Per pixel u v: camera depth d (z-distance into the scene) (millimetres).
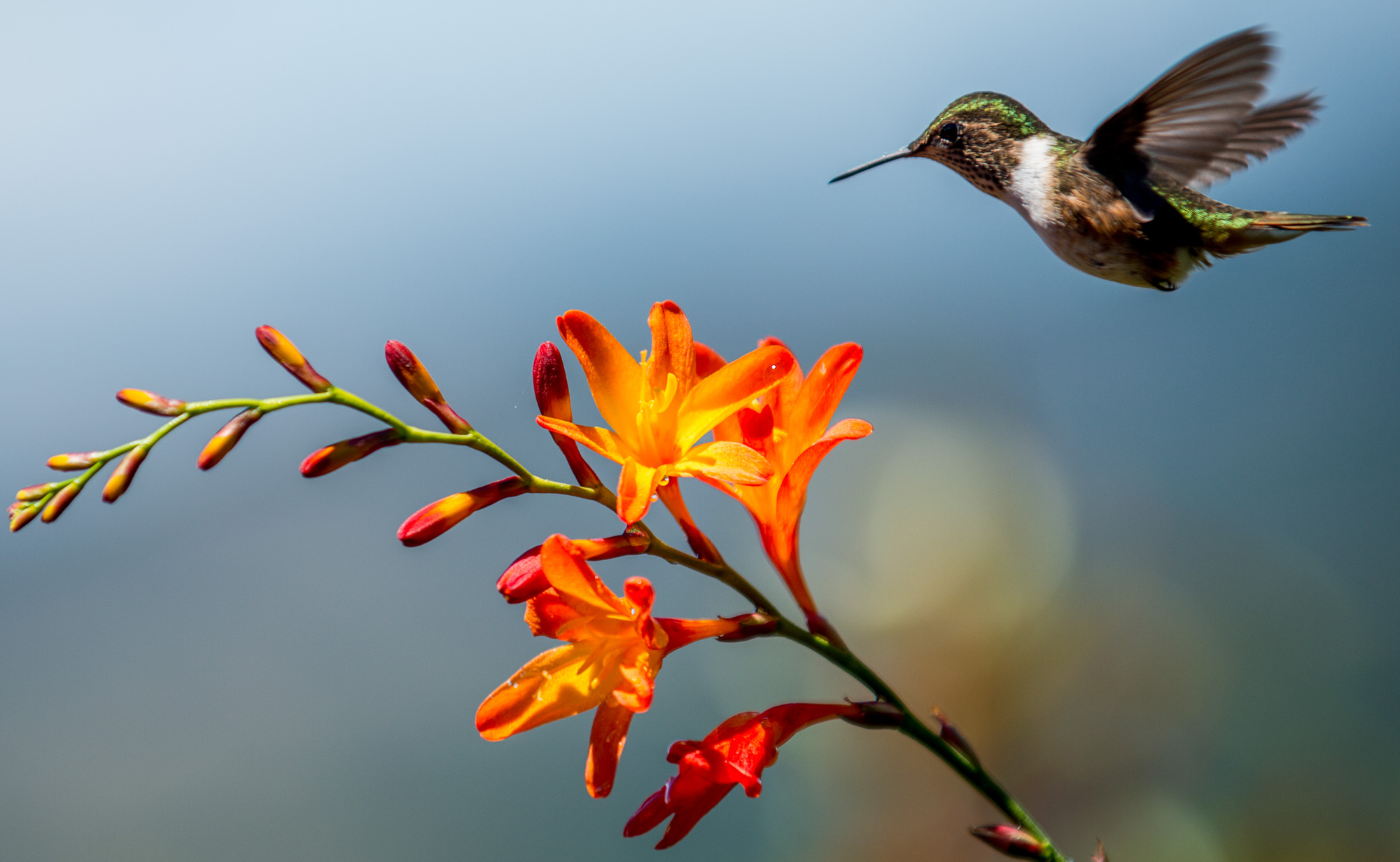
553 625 2471
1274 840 2658
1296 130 2533
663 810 2467
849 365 2482
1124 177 2533
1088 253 2537
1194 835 2662
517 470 2475
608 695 2471
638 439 2477
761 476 2471
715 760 2467
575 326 2477
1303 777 2666
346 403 2471
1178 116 2527
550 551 2465
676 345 2479
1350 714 2684
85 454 2467
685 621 2473
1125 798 2672
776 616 2477
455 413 2475
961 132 2545
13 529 2465
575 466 2477
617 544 2475
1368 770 2664
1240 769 2699
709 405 2477
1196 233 2531
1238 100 2523
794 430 2484
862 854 2672
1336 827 2656
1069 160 2535
